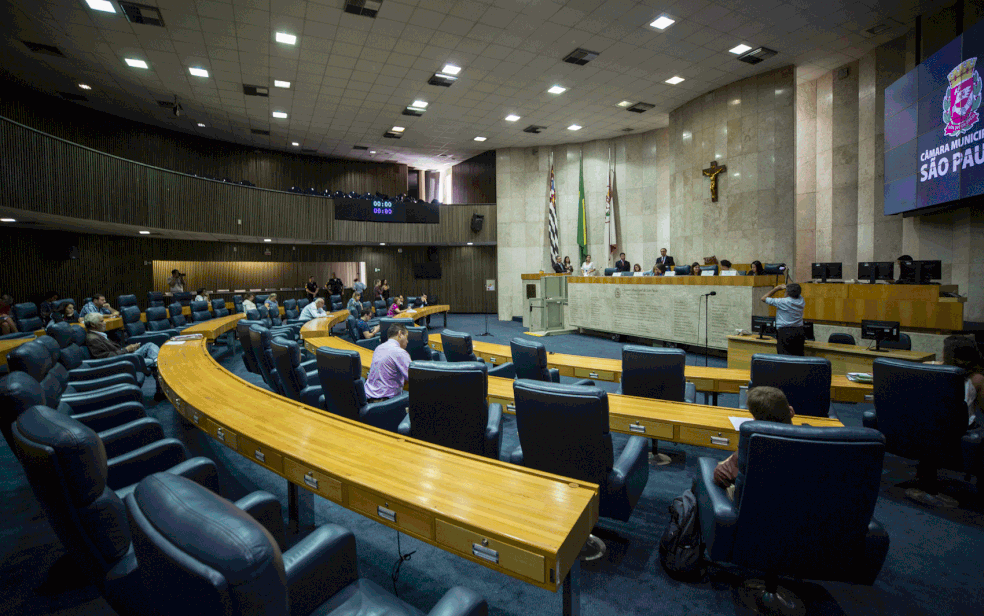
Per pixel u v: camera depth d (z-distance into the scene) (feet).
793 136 31.53
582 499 5.19
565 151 51.52
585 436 6.83
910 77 26.32
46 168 25.13
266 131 45.85
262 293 51.06
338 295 48.70
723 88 35.04
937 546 8.14
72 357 14.29
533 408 7.04
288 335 26.22
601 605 6.60
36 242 36.06
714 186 35.53
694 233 37.55
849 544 5.45
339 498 5.88
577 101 37.93
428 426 8.44
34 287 35.99
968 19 24.56
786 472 5.24
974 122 22.44
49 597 6.82
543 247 52.90
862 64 30.86
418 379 8.18
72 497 3.99
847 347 17.39
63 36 26.78
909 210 26.76
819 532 5.44
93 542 4.14
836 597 6.78
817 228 34.63
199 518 2.41
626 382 11.19
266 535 2.37
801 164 35.55
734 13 25.46
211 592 2.15
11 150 22.93
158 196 34.30
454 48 28.73
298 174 55.47
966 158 22.93
